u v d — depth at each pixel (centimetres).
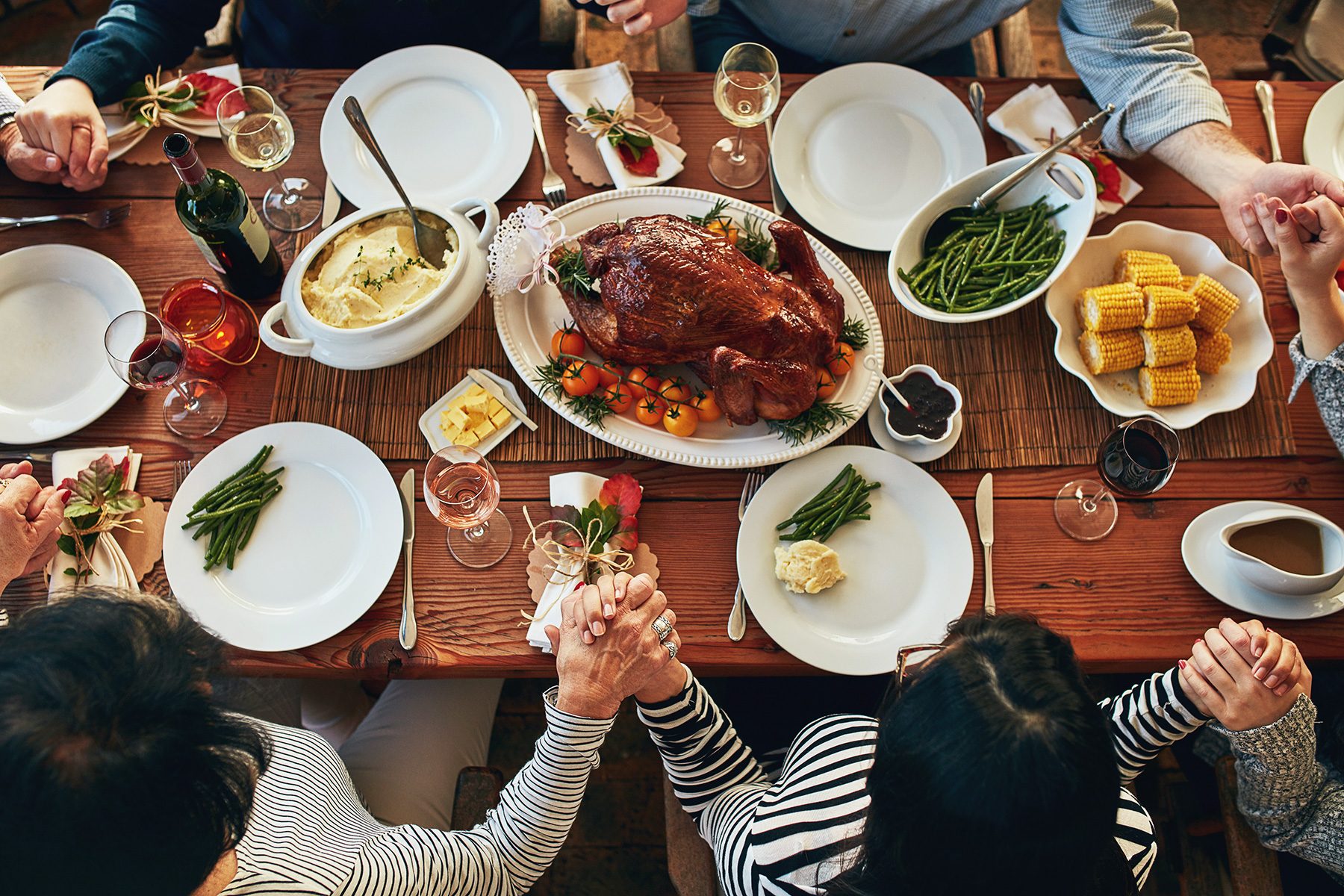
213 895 106
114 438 164
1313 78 287
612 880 235
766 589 158
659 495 166
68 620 92
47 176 180
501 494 166
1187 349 165
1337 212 157
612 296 155
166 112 184
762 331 152
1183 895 171
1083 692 97
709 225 175
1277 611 159
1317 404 172
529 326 171
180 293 166
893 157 192
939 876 100
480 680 194
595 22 317
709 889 150
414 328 160
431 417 168
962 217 179
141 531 157
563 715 138
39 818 83
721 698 213
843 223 186
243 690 167
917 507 164
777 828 130
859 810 126
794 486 164
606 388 167
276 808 128
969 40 230
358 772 176
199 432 165
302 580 155
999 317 181
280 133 177
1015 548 165
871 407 172
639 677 139
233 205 156
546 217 161
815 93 193
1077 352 174
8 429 161
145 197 182
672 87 197
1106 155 196
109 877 89
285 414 167
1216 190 181
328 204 181
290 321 163
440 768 180
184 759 89
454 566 158
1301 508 169
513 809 144
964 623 110
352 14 215
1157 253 177
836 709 189
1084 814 92
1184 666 143
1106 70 194
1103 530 166
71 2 327
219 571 154
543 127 190
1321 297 165
